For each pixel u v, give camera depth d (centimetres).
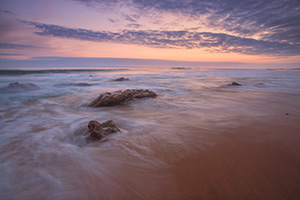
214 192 203
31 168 260
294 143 325
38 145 353
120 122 522
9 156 300
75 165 269
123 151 314
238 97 926
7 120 546
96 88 1401
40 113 644
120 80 2047
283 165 251
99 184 222
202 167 254
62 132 441
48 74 2973
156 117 566
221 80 2141
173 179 229
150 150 316
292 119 490
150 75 3186
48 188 215
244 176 228
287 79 2141
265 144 323
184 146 329
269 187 205
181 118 536
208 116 545
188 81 2036
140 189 212
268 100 824
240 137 362
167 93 1119
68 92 1178
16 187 216
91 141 378
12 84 1270
